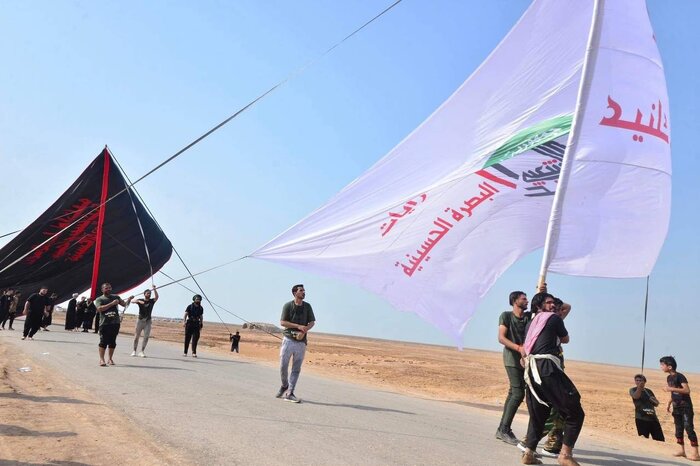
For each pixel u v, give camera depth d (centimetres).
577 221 846
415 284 1092
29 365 1230
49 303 2730
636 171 882
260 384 1230
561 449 678
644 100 905
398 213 1124
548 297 677
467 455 673
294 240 1171
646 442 1026
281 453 607
